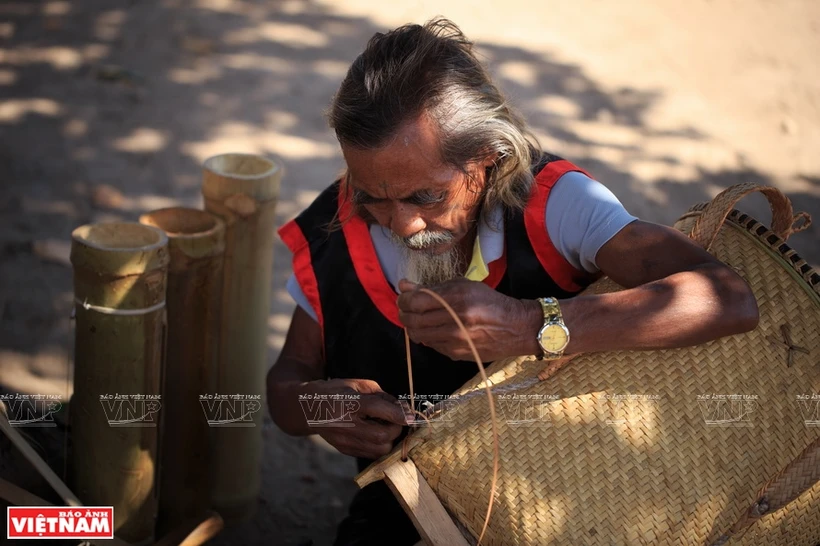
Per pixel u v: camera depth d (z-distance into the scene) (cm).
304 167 362
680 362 133
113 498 170
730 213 144
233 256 184
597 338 125
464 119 127
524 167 137
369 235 154
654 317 125
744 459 131
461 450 133
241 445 199
